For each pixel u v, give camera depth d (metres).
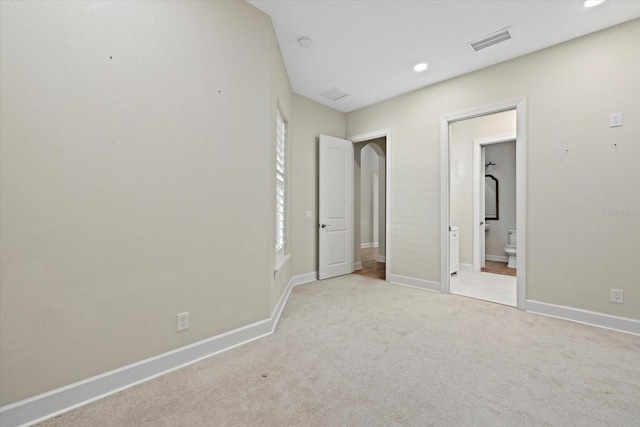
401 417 1.43
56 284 1.46
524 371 1.85
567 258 2.73
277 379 1.76
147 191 1.76
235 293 2.23
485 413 1.46
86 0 1.53
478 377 1.78
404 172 4.04
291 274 3.92
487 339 2.32
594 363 1.94
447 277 3.64
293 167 4.03
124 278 1.68
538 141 2.90
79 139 1.51
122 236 1.67
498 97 3.18
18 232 1.36
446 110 3.62
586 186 2.64
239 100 2.24
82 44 1.51
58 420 1.40
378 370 1.87
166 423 1.39
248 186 2.31
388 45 2.89
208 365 1.92
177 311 1.90
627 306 2.45
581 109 2.67
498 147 5.99
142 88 1.73
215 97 2.09
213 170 2.09
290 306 3.15
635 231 2.42
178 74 1.89
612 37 2.53
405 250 4.03
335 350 2.14
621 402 1.54
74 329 1.51
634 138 2.43
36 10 1.38
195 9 1.97
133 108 1.70
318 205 4.43
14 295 1.35
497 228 5.98
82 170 1.53
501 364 1.94
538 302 2.90
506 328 2.54
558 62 2.80
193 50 1.97
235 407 1.51
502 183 5.93
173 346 1.89
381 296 3.52
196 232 1.99
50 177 1.43
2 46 1.30
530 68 2.96
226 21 2.15
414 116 3.94
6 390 1.34
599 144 2.58
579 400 1.56
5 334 1.33
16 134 1.34
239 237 2.25
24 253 1.37
